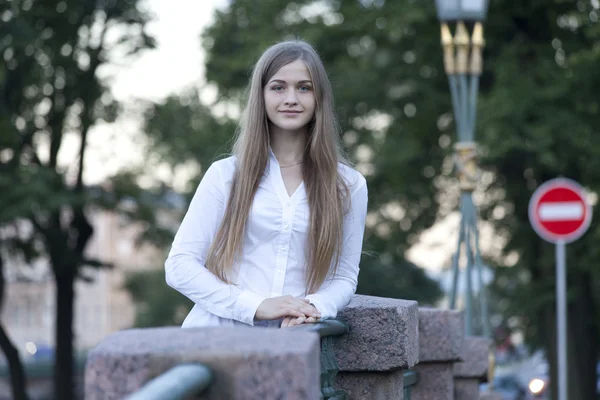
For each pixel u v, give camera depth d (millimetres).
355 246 3867
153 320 50375
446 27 12594
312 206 3688
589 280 22109
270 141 3793
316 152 3744
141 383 2408
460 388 7598
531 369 28750
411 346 4297
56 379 29438
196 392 2309
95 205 28562
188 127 29391
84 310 90125
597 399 22094
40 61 26547
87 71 27953
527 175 23094
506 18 22406
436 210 25141
